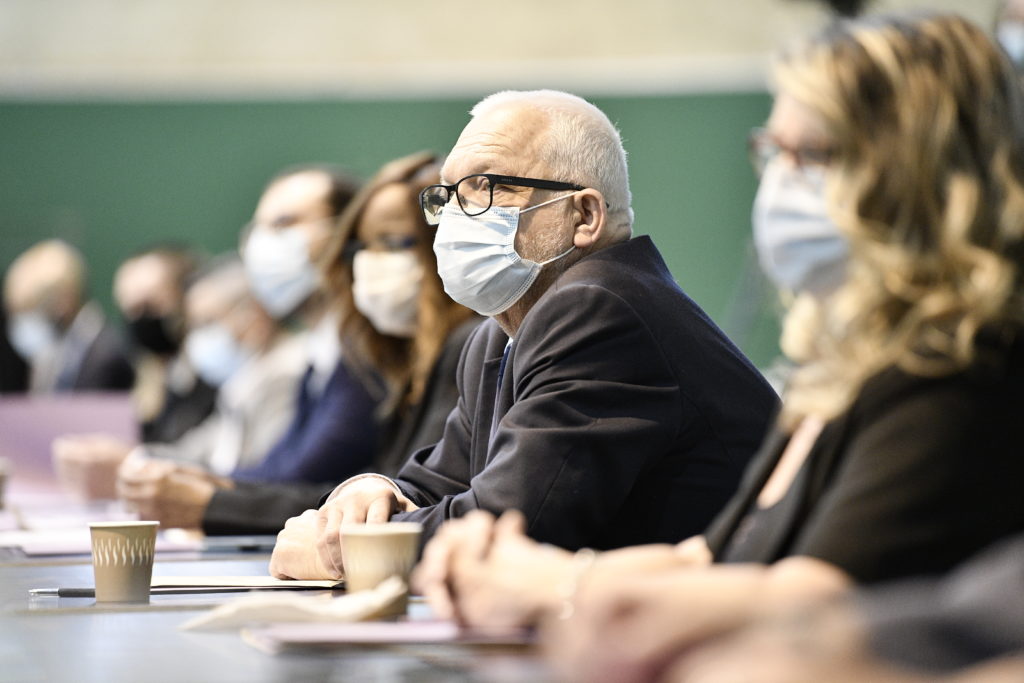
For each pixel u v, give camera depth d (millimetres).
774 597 3504
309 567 6312
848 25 4359
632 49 26609
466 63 27109
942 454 3756
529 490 6094
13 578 6594
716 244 26125
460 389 8086
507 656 3889
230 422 16391
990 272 3902
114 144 27297
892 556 3697
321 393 11305
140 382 21078
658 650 3312
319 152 27266
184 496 9289
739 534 4465
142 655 4125
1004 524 3727
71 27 27312
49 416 13094
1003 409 3797
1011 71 4227
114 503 12039
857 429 3961
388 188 10172
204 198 27359
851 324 4039
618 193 7234
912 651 2281
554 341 6496
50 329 21172
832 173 4219
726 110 26266
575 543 6160
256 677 3668
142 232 27297
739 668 2283
